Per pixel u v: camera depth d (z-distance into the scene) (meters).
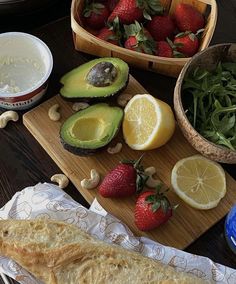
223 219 0.36
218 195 0.36
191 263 0.32
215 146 0.34
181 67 0.39
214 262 0.33
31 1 0.41
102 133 0.36
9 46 0.40
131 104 0.37
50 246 0.31
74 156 0.37
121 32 0.41
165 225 0.35
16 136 0.38
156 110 0.36
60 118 0.38
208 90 0.38
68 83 0.38
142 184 0.35
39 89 0.38
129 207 0.36
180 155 0.38
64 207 0.34
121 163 0.35
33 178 0.37
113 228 0.33
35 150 0.38
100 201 0.36
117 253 0.31
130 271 0.30
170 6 0.42
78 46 0.41
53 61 0.41
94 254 0.31
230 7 0.44
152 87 0.41
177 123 0.38
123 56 0.40
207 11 0.41
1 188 0.36
